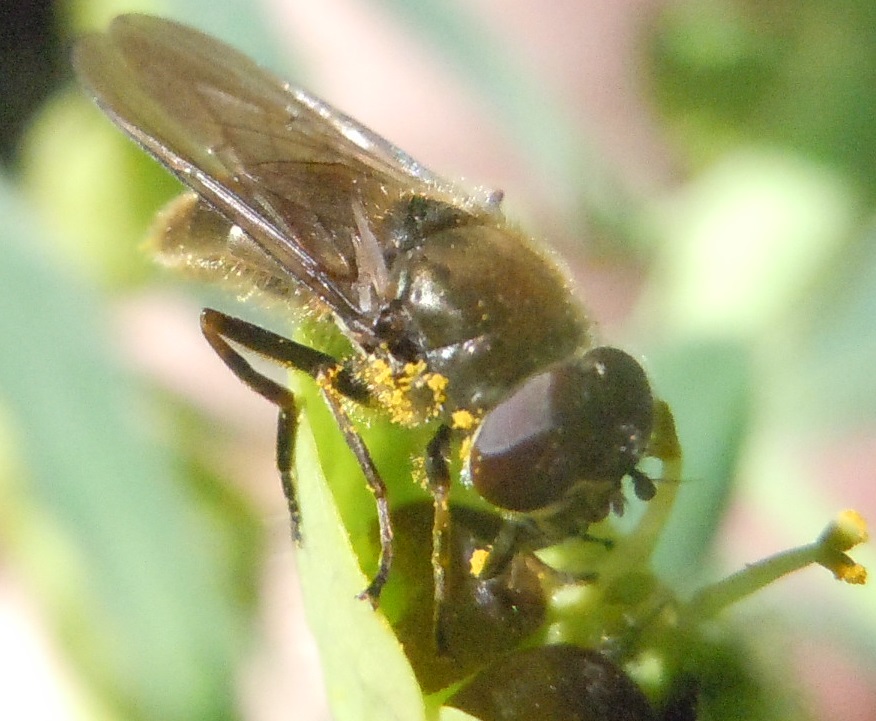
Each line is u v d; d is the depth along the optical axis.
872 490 0.05
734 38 0.06
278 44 0.05
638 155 0.06
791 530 0.05
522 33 0.06
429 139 0.06
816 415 0.05
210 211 0.05
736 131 0.06
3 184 0.05
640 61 0.06
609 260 0.06
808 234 0.05
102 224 0.06
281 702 0.05
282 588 0.05
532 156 0.05
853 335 0.05
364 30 0.05
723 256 0.05
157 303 0.05
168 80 0.05
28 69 0.07
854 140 0.06
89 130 0.06
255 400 0.05
